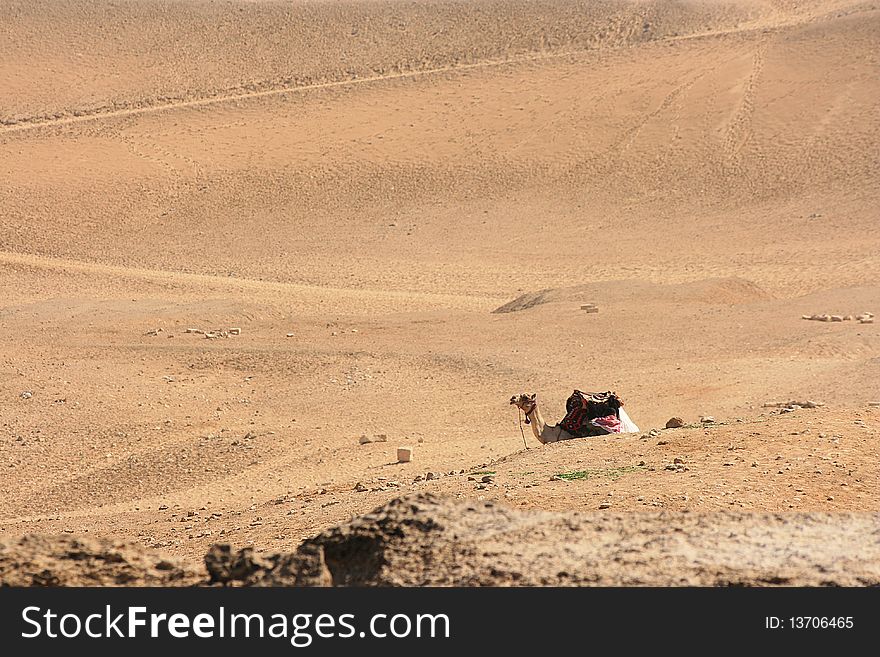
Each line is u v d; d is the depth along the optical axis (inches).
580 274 6195.9
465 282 6058.1
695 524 567.8
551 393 2753.4
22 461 2422.5
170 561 541.6
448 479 1433.3
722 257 6397.6
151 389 3100.4
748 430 1446.9
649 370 2982.3
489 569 513.3
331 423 2623.0
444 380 3043.8
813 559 525.0
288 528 1274.6
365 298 5378.9
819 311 3833.7
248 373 3284.9
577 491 1144.8
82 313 4498.0
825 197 7524.6
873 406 1691.7
